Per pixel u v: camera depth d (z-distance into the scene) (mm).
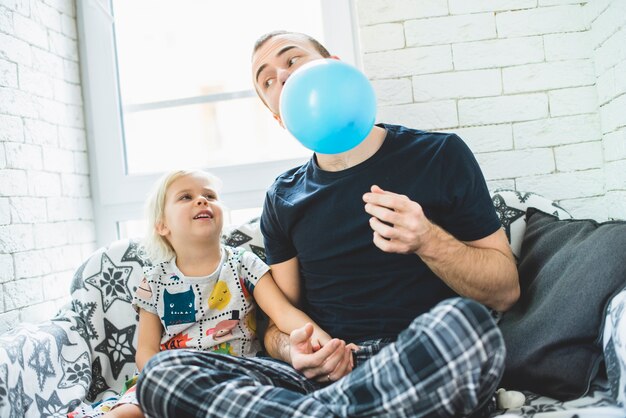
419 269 1185
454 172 1175
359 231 1205
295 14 1922
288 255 1364
